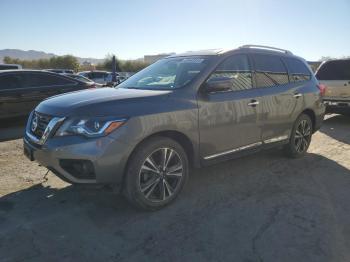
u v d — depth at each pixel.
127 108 3.53
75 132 3.37
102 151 3.34
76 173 3.46
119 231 3.40
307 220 3.64
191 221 3.61
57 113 3.54
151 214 3.76
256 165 5.47
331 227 3.50
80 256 2.99
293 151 5.76
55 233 3.35
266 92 4.97
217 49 4.74
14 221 3.58
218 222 3.59
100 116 3.38
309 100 5.83
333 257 2.99
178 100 3.89
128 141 3.46
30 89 8.78
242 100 4.55
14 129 8.50
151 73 4.79
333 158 5.96
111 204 3.98
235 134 4.52
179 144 3.94
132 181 3.59
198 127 4.04
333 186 4.63
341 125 9.26
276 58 5.39
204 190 4.43
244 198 4.20
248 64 4.85
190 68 4.39
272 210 3.88
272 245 3.17
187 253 3.04
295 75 5.70
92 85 9.91
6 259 2.93
